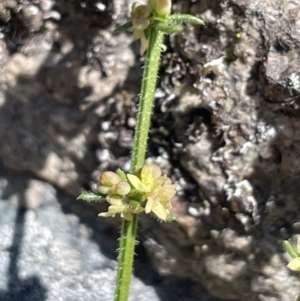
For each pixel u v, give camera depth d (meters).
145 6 0.05
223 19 0.07
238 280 0.07
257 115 0.07
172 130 0.07
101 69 0.07
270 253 0.07
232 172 0.07
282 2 0.06
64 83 0.07
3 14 0.07
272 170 0.07
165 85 0.07
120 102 0.07
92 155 0.07
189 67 0.07
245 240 0.07
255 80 0.07
